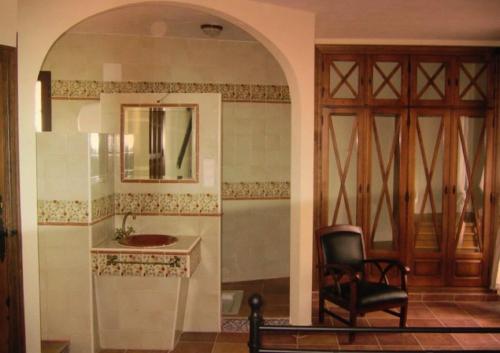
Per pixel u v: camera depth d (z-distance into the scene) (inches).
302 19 146.0
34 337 120.7
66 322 139.2
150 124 155.5
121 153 155.2
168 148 155.4
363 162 181.8
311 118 149.9
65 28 119.6
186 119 155.0
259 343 80.1
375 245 186.2
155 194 155.6
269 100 207.0
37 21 117.4
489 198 185.3
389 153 184.7
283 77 207.6
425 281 187.0
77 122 191.2
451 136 183.8
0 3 107.1
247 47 203.0
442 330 81.9
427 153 185.8
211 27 176.2
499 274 182.9
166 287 142.9
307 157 150.7
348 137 182.9
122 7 125.3
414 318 168.7
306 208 151.9
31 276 119.8
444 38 178.1
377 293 145.9
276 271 214.2
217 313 155.1
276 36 142.5
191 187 154.8
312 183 151.9
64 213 136.9
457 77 182.5
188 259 138.9
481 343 148.8
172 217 155.6
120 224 156.8
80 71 190.5
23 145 117.3
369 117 181.5
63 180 136.1
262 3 139.3
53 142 135.2
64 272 138.3
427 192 185.8
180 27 180.5
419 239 187.2
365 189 182.5
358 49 179.2
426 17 151.3
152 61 195.3
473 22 157.1
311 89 148.9
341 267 146.6
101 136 144.9
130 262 139.4
